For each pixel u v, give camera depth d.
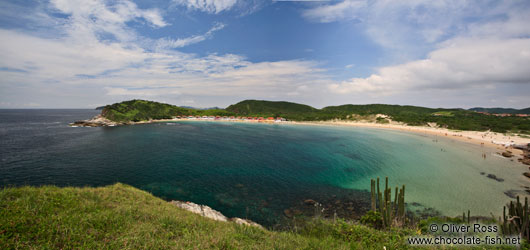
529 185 34.50
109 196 14.04
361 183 36.66
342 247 9.76
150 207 13.91
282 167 46.19
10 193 10.11
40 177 37.00
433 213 25.81
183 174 40.00
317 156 57.06
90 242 7.18
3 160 47.47
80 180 35.91
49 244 6.67
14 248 6.29
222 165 46.94
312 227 15.63
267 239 9.55
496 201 28.80
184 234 8.97
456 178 38.41
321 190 33.41
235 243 8.43
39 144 66.75
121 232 8.30
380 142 80.88
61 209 9.67
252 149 66.06
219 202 28.58
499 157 54.75
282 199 29.92
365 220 20.17
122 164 45.75
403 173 41.88
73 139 78.25
